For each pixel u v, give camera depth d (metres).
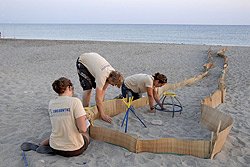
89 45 24.31
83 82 5.01
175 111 5.51
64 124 3.53
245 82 9.03
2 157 3.65
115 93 7.44
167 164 3.56
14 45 24.09
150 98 5.44
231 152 3.95
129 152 3.83
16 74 10.41
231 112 5.86
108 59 15.57
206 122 4.94
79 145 3.66
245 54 17.42
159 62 14.35
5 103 6.16
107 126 4.79
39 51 19.39
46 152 3.70
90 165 3.48
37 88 7.85
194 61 14.61
